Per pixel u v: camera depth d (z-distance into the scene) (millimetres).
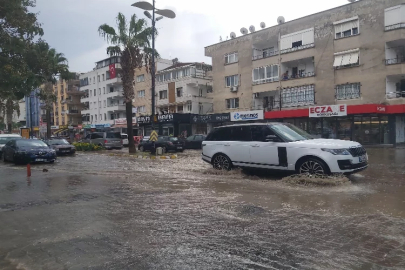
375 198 6910
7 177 11852
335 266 3740
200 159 18344
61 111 75188
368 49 27141
